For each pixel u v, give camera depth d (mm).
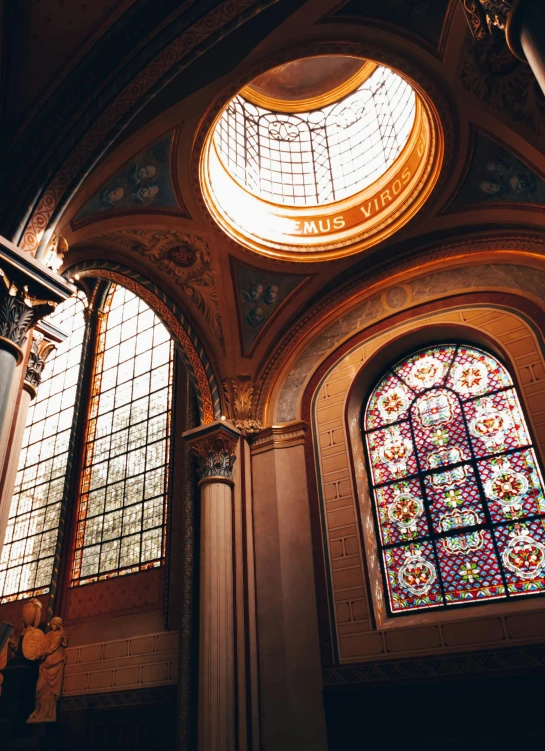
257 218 11133
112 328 16953
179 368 14266
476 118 8336
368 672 8414
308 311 11453
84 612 13055
